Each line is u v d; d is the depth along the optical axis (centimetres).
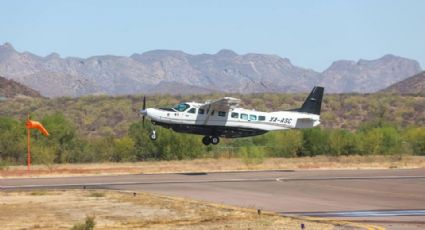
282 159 10162
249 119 7906
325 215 3828
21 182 6109
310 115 8250
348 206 4253
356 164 8738
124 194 4972
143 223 3519
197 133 7794
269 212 3925
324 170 7769
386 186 5672
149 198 4688
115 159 10512
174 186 5719
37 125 7875
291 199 4681
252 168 8144
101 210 4056
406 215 3806
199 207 4169
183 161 9862
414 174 7044
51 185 5809
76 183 6003
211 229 3291
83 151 10319
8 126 10475
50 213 3934
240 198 4759
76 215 3844
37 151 9650
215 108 7731
